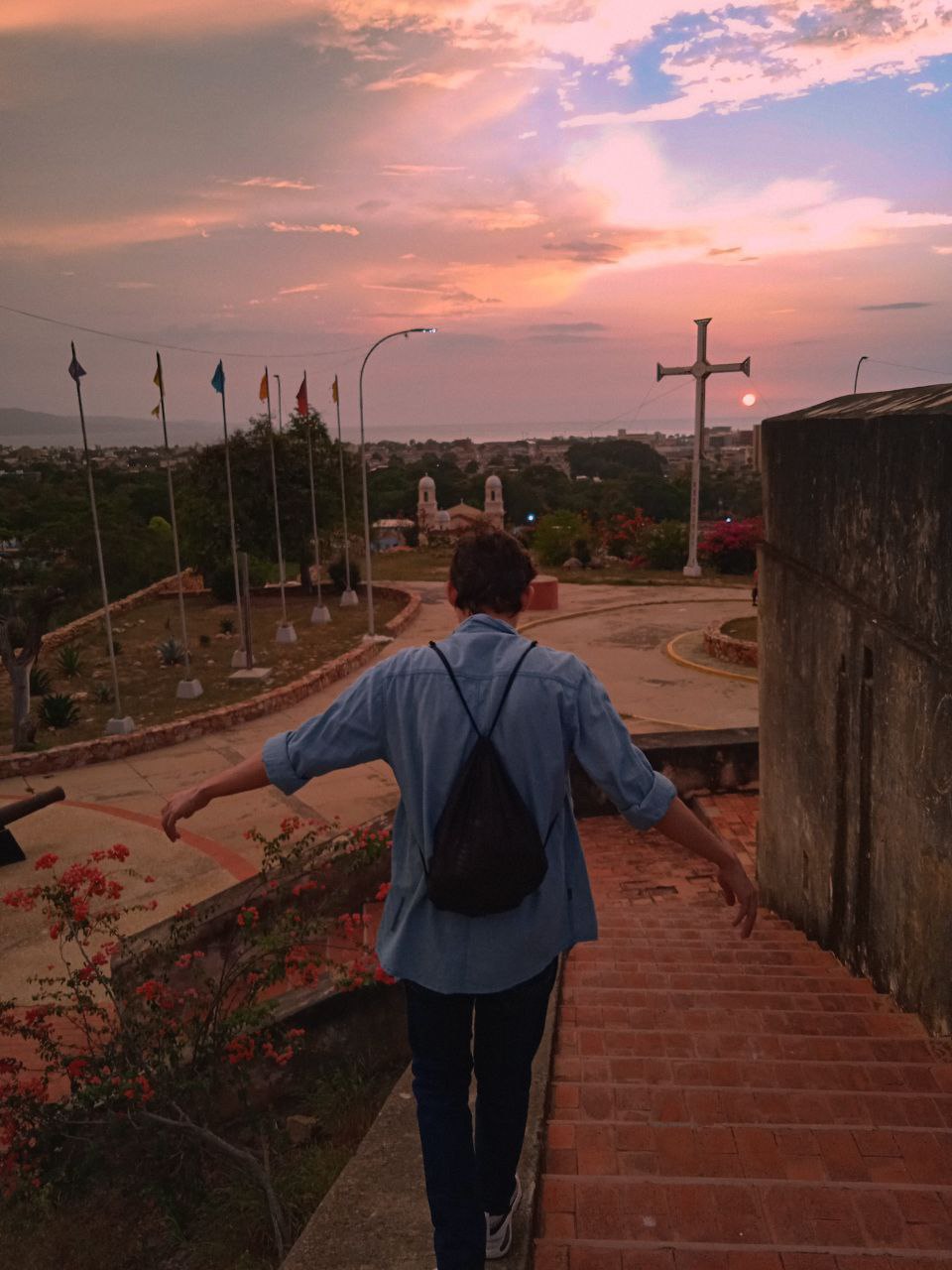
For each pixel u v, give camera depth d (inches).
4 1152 190.1
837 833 208.4
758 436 268.2
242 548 1299.2
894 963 171.2
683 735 410.0
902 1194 86.7
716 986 180.4
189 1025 217.0
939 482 148.3
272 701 711.1
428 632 1000.2
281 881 279.4
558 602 1141.7
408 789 67.4
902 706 166.6
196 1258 181.6
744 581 1309.1
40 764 587.2
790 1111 110.9
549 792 66.9
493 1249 77.9
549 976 71.3
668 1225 83.7
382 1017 250.1
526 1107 76.4
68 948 321.7
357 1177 96.7
